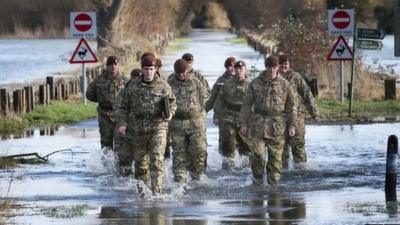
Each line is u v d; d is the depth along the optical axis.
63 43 181.50
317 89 68.31
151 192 35.19
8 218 30.41
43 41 191.75
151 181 35.31
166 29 191.88
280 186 37.25
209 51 151.62
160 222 29.45
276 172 37.56
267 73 37.47
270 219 29.66
